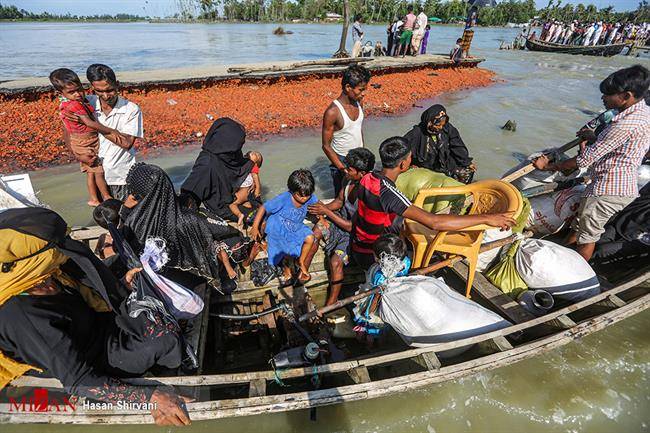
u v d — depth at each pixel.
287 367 2.84
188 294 2.82
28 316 2.01
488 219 2.99
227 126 3.79
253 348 3.49
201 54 23.11
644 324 3.75
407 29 17.31
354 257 3.67
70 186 6.26
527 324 3.04
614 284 3.88
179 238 3.00
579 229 4.07
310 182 3.28
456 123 10.35
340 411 2.87
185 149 7.94
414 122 10.52
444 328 2.98
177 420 2.34
